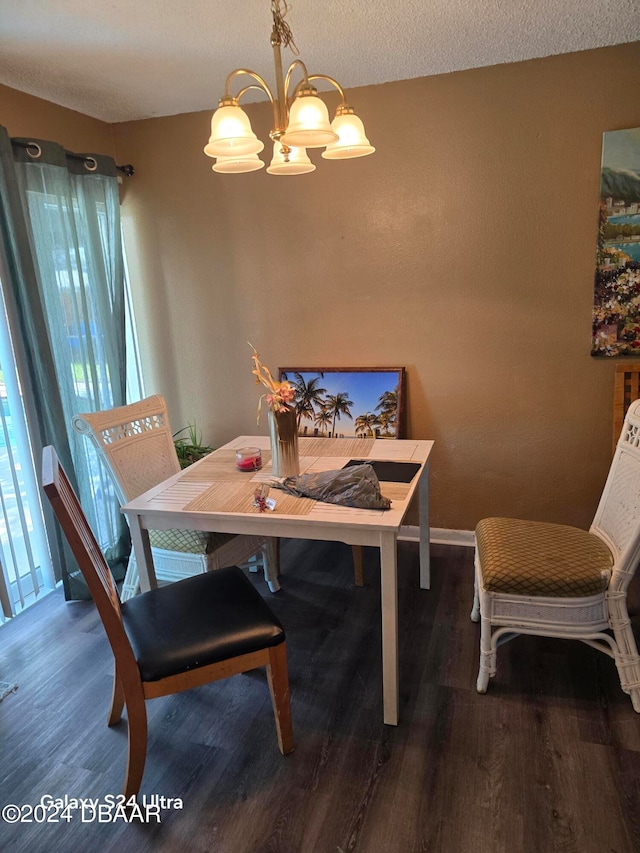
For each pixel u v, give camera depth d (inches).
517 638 87.8
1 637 94.2
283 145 62.5
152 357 131.3
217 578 74.3
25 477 101.7
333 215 111.3
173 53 87.4
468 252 105.5
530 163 99.0
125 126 119.3
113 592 67.9
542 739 68.1
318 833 57.7
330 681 79.9
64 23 77.0
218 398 129.0
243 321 122.6
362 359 116.5
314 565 114.0
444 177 103.7
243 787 63.5
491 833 56.9
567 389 105.7
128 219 124.6
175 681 60.6
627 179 94.6
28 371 97.5
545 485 110.9
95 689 81.3
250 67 93.8
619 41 89.4
